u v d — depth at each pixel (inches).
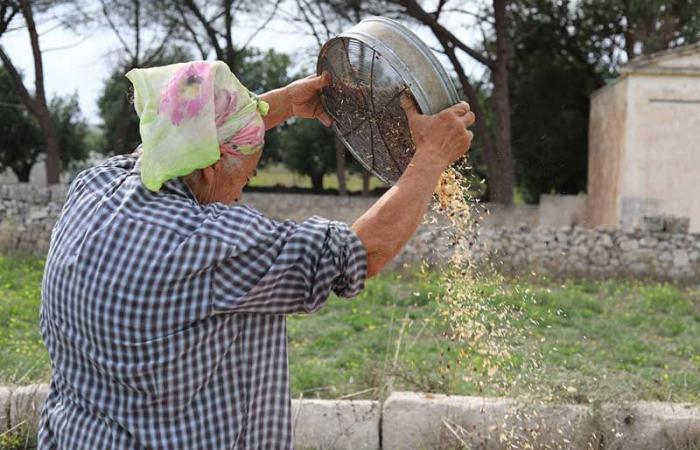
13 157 1007.0
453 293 107.6
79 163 1079.0
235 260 61.7
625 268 504.4
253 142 66.2
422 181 68.4
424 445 163.2
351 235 64.2
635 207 660.1
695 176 655.1
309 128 1008.9
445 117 70.7
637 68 648.4
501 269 484.1
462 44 675.4
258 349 65.9
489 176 708.7
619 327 322.3
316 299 62.9
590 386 168.4
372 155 94.0
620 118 680.4
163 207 63.2
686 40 877.2
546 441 154.7
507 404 161.6
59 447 65.1
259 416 66.1
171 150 62.6
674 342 301.1
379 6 705.0
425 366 205.8
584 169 909.2
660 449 156.6
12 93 964.0
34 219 542.6
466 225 99.7
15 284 396.2
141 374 60.9
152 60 786.8
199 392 62.9
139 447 61.9
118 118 908.6
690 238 500.7
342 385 209.8
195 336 61.4
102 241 62.6
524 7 832.9
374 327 307.0
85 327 62.4
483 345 111.5
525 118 896.9
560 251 507.2
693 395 191.0
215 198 67.5
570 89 903.1
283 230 64.0
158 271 60.8
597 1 852.6
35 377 197.2
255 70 1030.4
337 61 88.3
